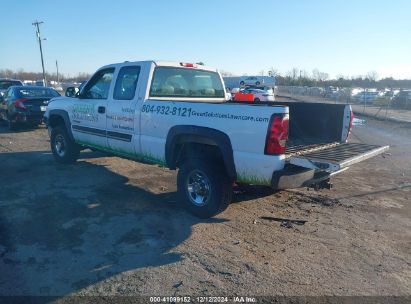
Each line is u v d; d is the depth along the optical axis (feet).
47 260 12.81
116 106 20.22
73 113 24.03
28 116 42.32
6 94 45.57
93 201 18.66
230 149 15.02
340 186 22.94
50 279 11.68
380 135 49.70
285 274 12.26
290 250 13.96
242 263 12.89
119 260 12.92
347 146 17.39
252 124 14.29
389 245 14.66
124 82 20.12
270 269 12.55
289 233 15.48
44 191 20.10
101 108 21.30
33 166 25.91
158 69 19.17
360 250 14.15
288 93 201.67
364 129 57.16
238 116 14.70
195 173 16.74
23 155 29.84
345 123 17.87
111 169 25.34
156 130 17.92
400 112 94.73
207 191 16.31
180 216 16.98
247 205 18.66
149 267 12.50
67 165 26.30
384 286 11.75
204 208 16.37
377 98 116.26
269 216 17.31
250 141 14.39
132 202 18.67
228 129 14.99
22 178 22.66
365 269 12.75
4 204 17.95
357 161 14.51
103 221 16.17
